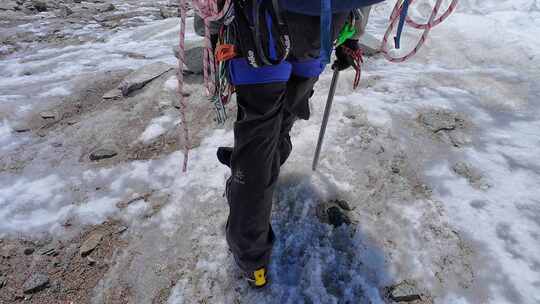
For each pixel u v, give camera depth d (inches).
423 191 97.2
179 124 128.9
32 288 84.5
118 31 256.5
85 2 384.5
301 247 87.0
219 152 87.2
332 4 54.8
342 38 70.9
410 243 85.7
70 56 206.1
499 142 110.9
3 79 182.5
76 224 98.0
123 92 149.9
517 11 196.9
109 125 132.0
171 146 120.3
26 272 88.3
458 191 96.4
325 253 84.9
